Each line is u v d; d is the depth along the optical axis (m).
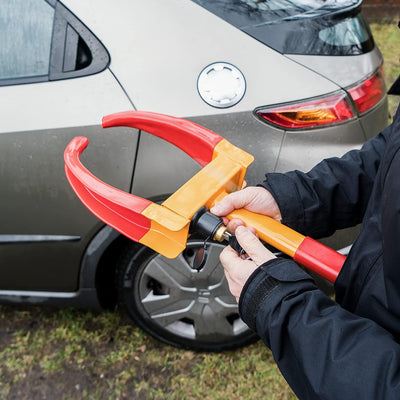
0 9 1.43
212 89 1.28
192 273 1.53
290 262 0.74
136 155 1.34
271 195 0.95
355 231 1.51
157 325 1.69
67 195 1.43
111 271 1.71
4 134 1.39
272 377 1.69
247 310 0.73
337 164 0.97
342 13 1.41
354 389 0.57
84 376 1.74
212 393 1.66
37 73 1.39
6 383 1.73
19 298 1.74
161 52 1.31
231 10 1.33
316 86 1.30
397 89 0.79
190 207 0.81
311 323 0.65
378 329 0.63
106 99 1.33
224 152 0.92
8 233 1.55
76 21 1.36
